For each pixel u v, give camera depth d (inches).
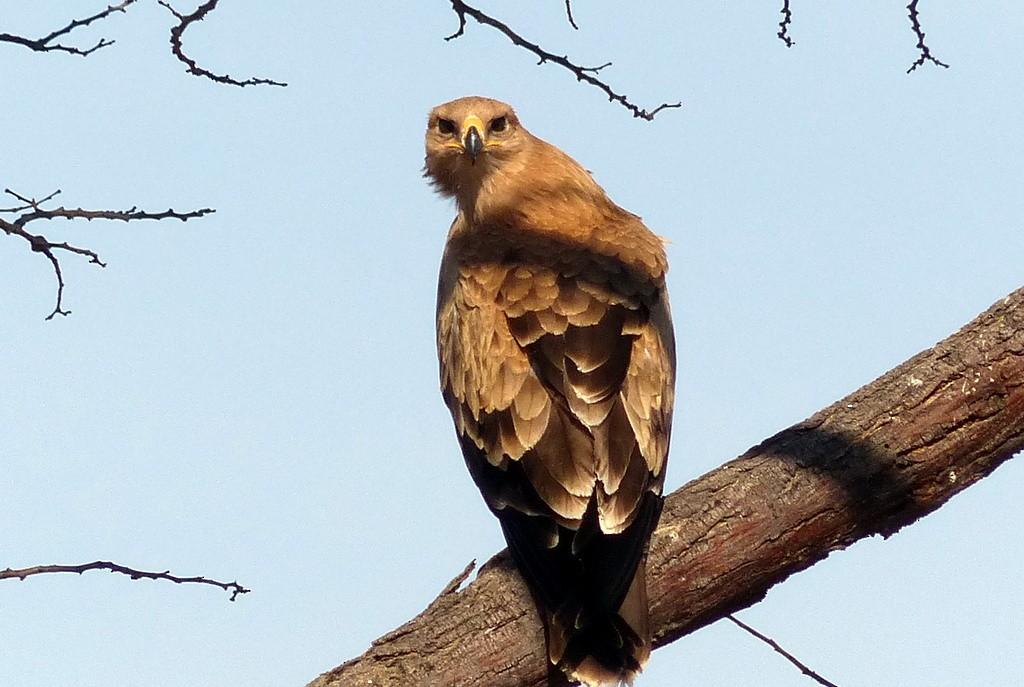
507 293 493.4
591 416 455.2
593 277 498.6
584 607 421.1
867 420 450.0
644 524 441.7
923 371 452.8
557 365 468.8
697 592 438.0
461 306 505.4
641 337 485.1
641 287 503.8
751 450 456.8
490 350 480.7
